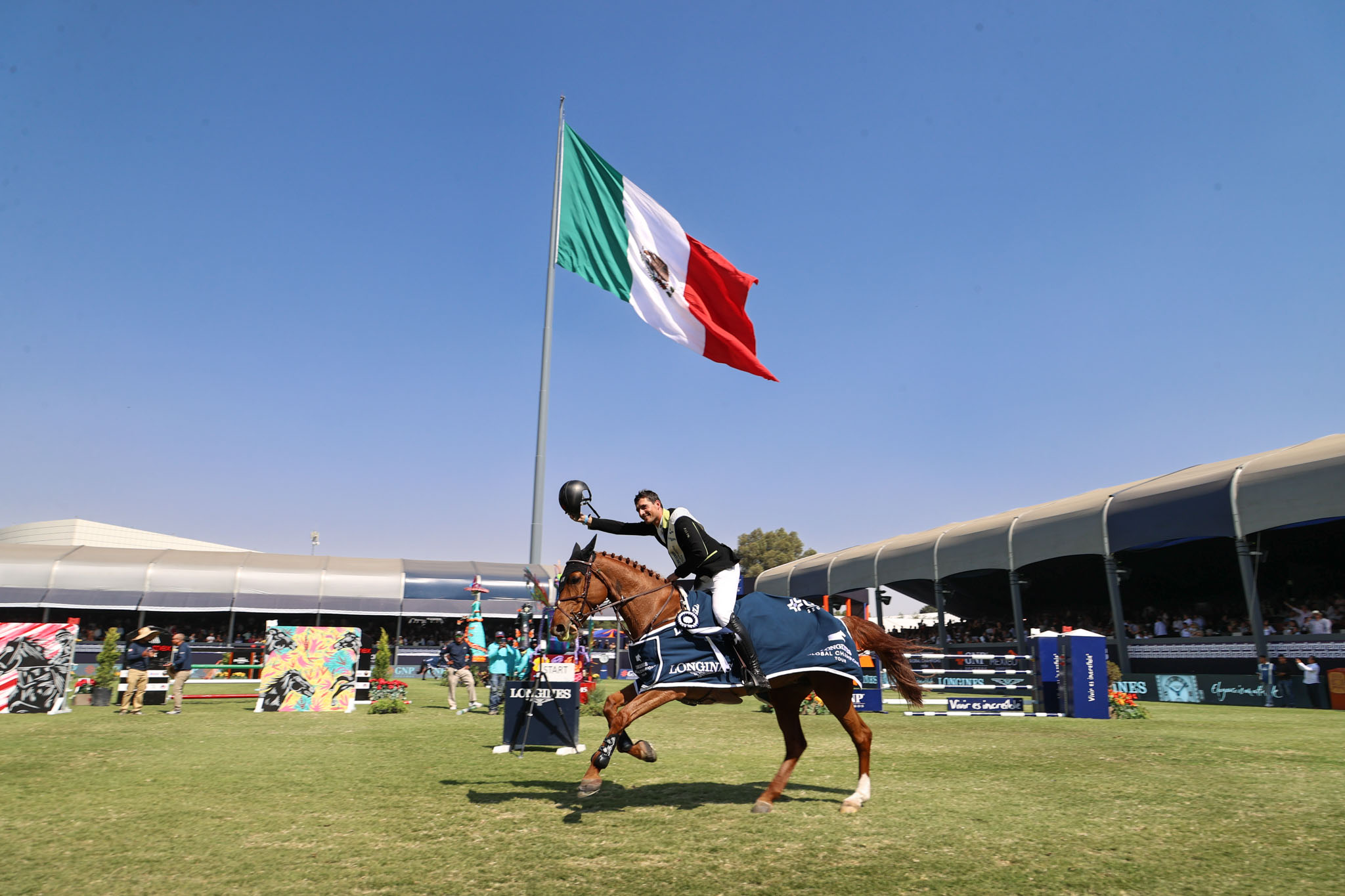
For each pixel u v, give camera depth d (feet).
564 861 15.70
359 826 18.84
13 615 123.65
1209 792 23.36
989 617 147.64
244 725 45.29
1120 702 53.42
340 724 46.21
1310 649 68.28
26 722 46.34
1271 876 14.64
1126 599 123.65
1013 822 19.11
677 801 21.86
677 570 21.25
